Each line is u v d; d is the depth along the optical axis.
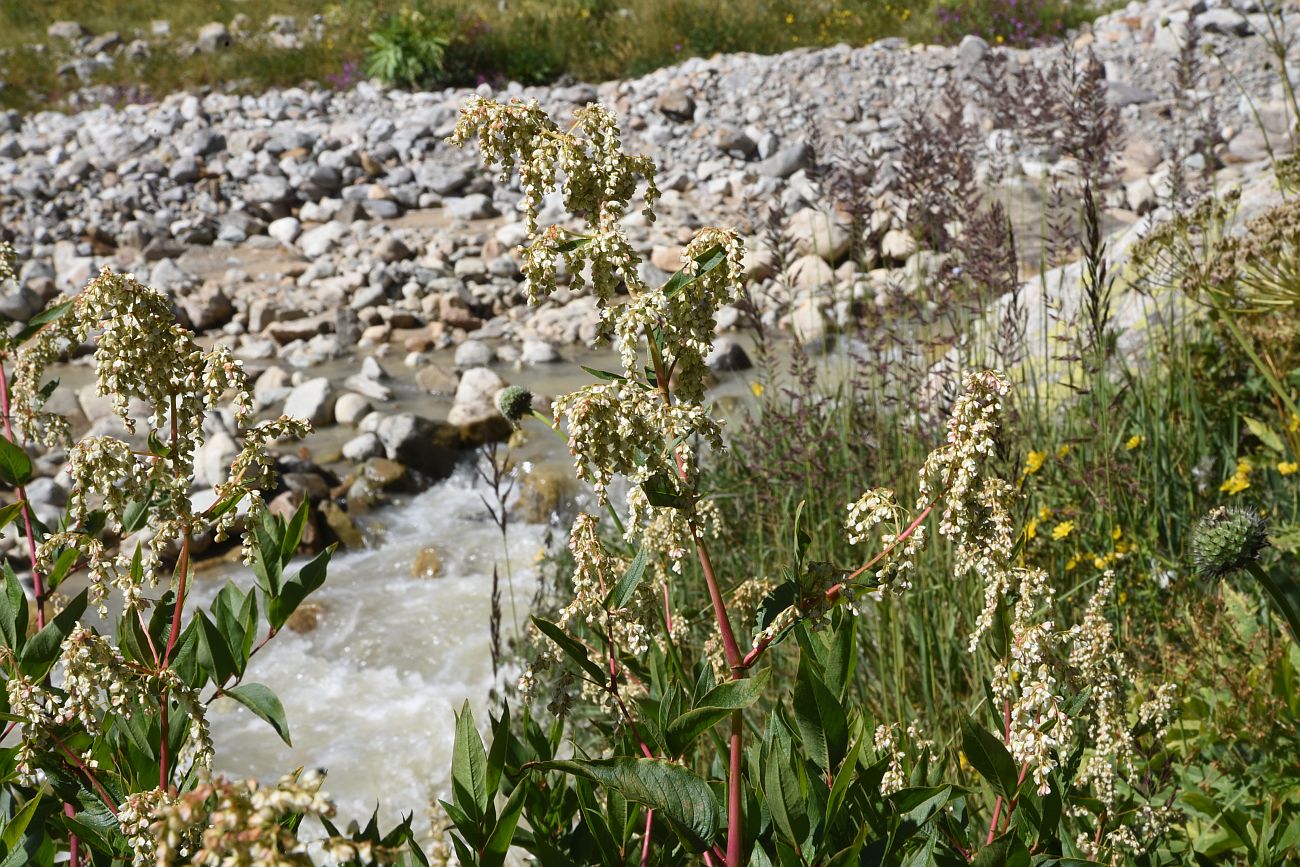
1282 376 4.93
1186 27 7.23
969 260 5.71
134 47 20.02
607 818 1.91
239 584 6.52
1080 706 2.06
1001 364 5.32
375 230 13.78
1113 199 10.70
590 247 1.67
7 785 2.00
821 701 1.74
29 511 2.09
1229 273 4.61
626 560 2.17
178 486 1.75
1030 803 1.87
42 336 2.38
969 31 18.06
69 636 1.74
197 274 12.86
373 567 7.11
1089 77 6.64
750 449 5.89
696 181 14.78
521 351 10.97
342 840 1.14
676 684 1.78
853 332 9.20
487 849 1.57
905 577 1.73
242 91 18.48
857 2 20.00
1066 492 4.56
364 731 5.52
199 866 1.11
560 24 20.09
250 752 5.35
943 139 6.66
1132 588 4.09
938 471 1.77
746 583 2.49
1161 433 4.88
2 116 17.02
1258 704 3.20
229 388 1.76
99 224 13.70
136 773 1.80
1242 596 3.72
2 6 21.78
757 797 1.82
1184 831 2.99
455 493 8.08
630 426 1.56
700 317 1.65
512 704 4.96
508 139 1.74
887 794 1.90
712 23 19.36
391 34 18.34
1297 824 2.53
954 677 3.85
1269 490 4.75
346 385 9.94
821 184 7.22
